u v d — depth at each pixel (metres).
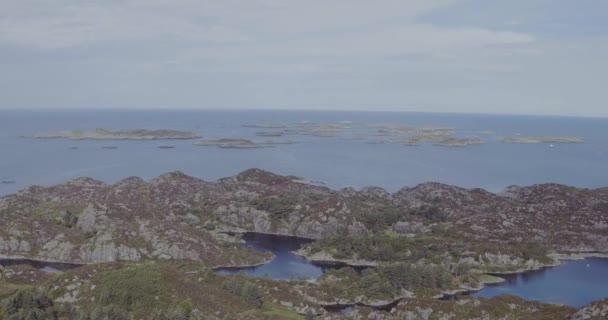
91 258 182.50
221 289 135.88
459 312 133.25
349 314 135.62
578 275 180.62
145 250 183.62
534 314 133.62
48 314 110.94
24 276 151.62
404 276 160.38
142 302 120.25
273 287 145.12
